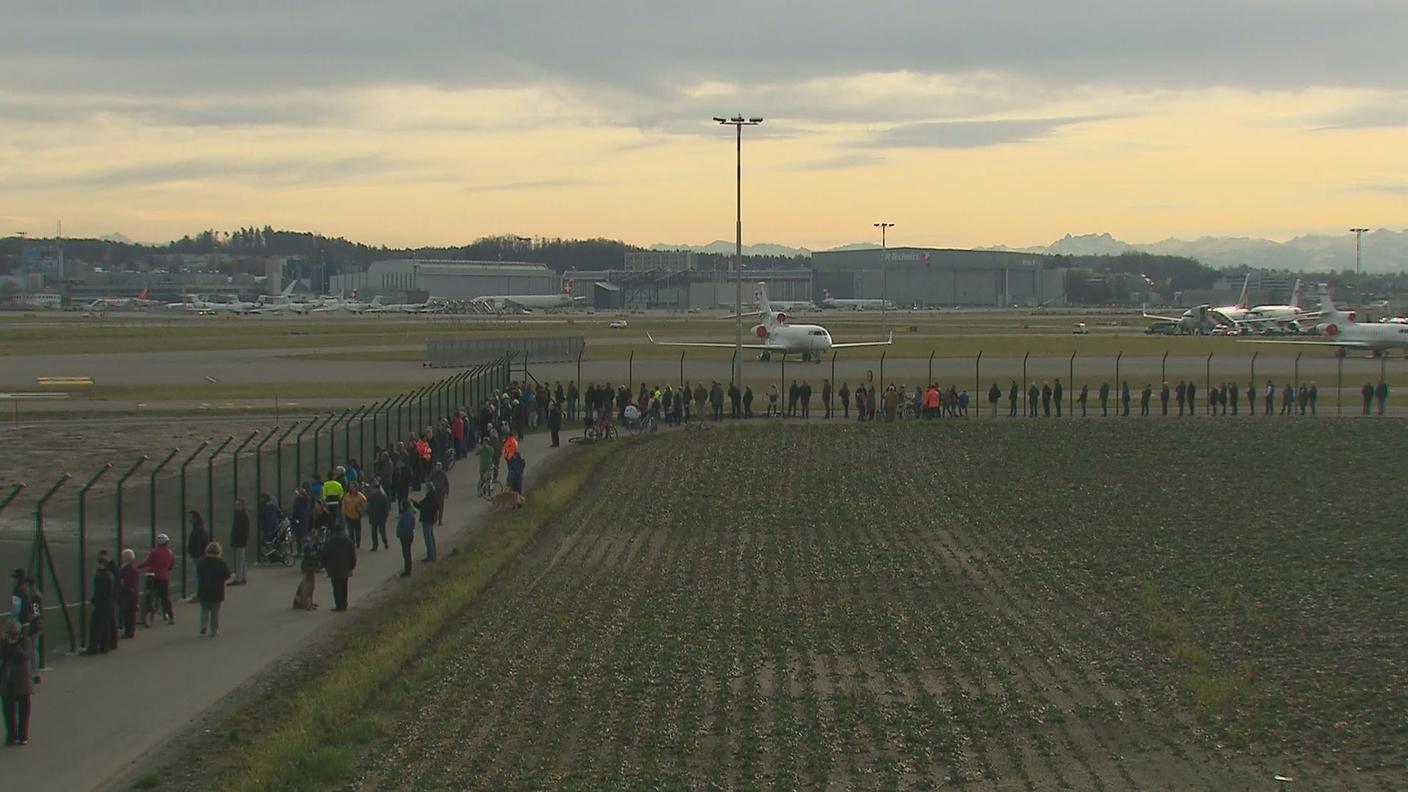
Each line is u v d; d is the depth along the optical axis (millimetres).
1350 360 139625
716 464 67938
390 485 51781
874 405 88812
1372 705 28594
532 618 36094
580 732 26406
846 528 50562
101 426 80000
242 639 33406
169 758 24578
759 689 29500
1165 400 91188
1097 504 56094
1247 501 56844
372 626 34688
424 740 25828
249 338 171125
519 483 54188
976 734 26562
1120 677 30766
